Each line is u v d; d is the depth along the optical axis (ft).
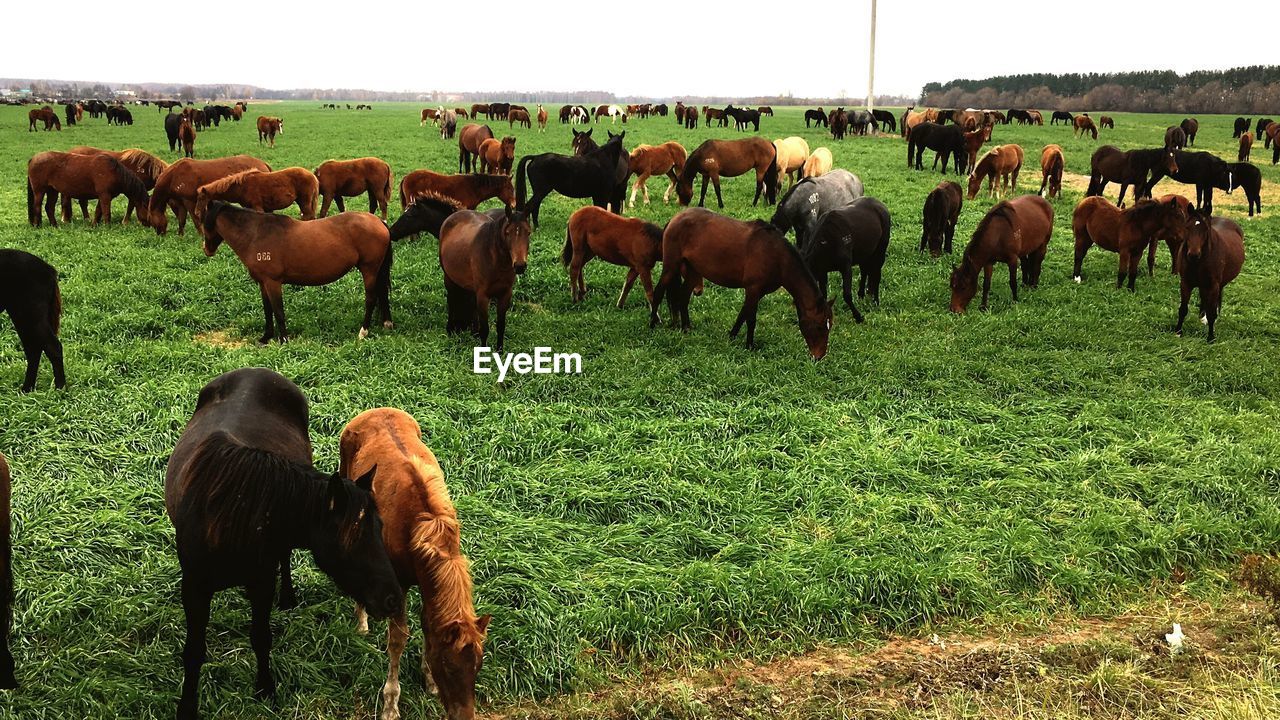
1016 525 21.03
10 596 14.58
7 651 14.32
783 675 16.12
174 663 15.38
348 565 12.60
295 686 15.15
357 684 15.05
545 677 15.53
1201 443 25.12
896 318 38.37
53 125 162.09
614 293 41.78
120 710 14.32
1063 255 52.42
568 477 22.57
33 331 25.94
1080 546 19.83
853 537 20.33
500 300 31.71
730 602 17.54
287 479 13.16
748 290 33.04
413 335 34.24
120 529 19.20
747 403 27.96
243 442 14.23
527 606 17.20
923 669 16.24
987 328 36.55
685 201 65.77
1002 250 38.88
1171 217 39.83
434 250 49.44
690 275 35.40
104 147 113.60
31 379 26.76
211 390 16.47
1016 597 18.54
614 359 31.83
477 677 15.33
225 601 17.10
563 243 52.37
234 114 200.13
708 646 16.78
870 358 32.60
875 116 171.53
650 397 28.50
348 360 30.73
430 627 12.76
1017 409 28.22
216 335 34.47
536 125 201.57
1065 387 30.25
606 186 57.72
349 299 38.88
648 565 19.02
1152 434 25.68
